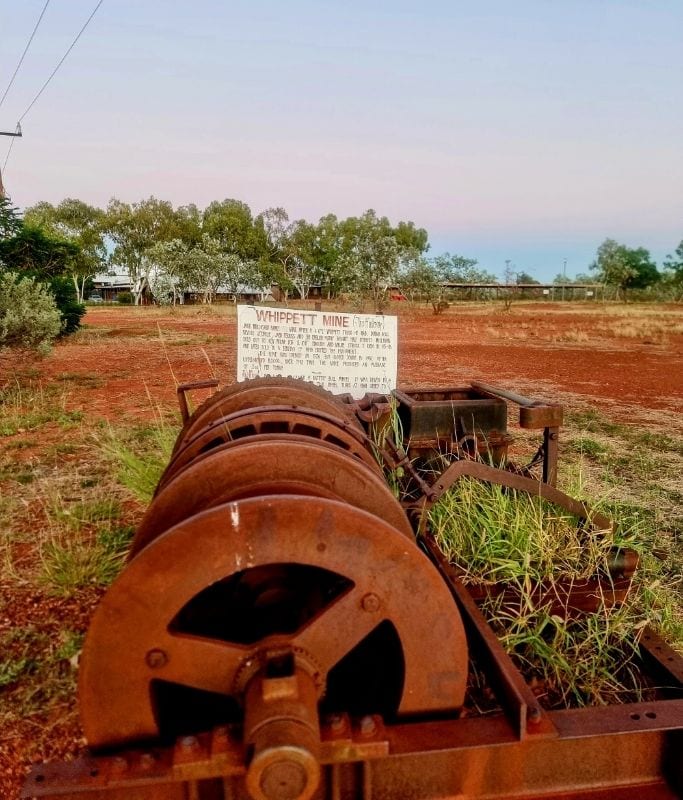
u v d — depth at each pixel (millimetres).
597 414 10797
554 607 3725
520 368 16922
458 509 4426
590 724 2309
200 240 88375
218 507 2053
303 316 5750
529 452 8242
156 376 14547
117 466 7027
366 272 37406
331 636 2199
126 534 5199
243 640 2555
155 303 58500
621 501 6270
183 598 2074
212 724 2668
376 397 4941
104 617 2055
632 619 3750
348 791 2262
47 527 5508
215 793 2197
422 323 34844
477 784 2270
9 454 7809
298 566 2664
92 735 2152
